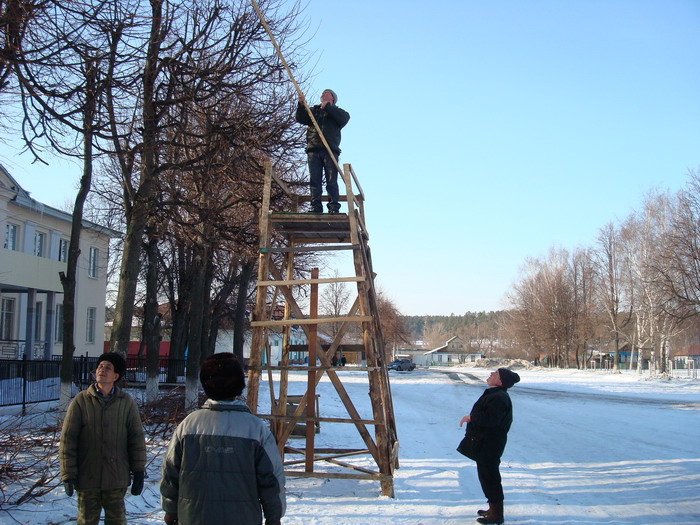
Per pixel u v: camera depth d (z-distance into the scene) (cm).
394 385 3356
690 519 666
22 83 802
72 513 610
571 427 1480
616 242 5719
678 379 4197
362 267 770
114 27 877
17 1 747
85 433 467
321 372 761
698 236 3478
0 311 2644
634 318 6003
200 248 1436
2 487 645
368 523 619
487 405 645
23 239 2712
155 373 1614
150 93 1071
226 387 344
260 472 333
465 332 16288
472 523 633
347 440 1162
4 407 1330
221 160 1160
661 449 1150
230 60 1118
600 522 649
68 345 1084
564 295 6919
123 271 1130
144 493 690
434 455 1030
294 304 806
